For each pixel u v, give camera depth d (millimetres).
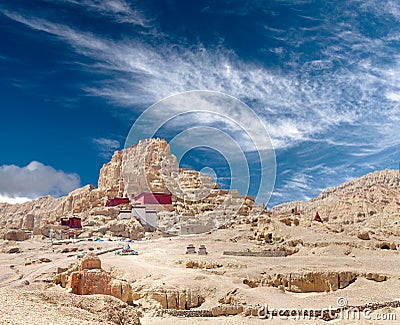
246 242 83938
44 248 89750
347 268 62375
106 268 61188
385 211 172250
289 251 76250
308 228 89125
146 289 52281
